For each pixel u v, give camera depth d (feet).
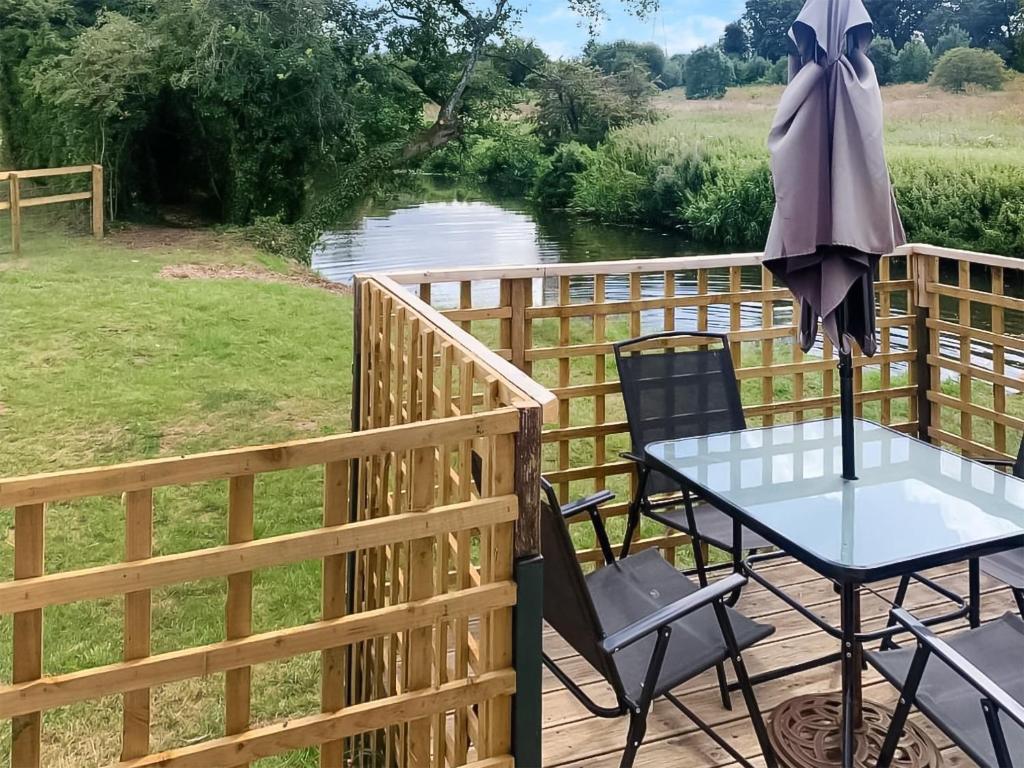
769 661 8.86
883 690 8.39
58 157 47.50
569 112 68.64
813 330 8.25
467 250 51.52
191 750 4.76
